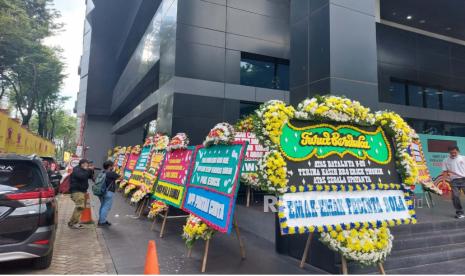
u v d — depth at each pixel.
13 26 29.94
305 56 6.18
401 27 15.58
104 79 35.00
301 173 4.10
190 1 11.59
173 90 10.99
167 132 11.20
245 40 12.51
